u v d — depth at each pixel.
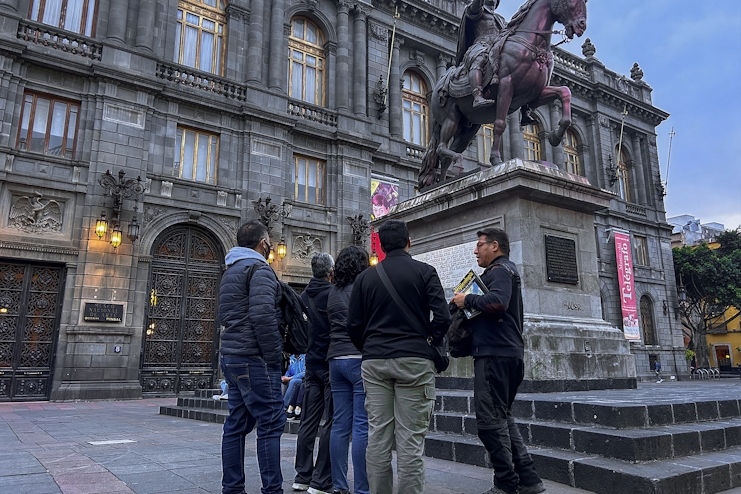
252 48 19.47
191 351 16.53
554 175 6.59
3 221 13.97
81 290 14.52
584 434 3.96
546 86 7.60
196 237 17.31
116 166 15.59
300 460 3.98
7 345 13.77
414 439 2.82
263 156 18.73
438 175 9.39
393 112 23.61
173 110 17.23
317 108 20.81
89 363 14.32
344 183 20.72
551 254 6.61
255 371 3.32
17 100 14.62
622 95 31.89
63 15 16.23
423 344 2.92
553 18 7.39
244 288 3.48
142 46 16.83
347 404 3.77
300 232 19.47
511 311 3.56
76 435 6.81
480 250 3.84
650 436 3.70
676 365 30.12
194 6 19.05
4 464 4.61
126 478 4.02
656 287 31.02
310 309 4.27
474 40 8.45
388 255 3.24
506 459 3.29
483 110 7.95
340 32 22.28
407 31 24.62
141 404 12.88
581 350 6.28
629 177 32.91
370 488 2.88
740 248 37.44
